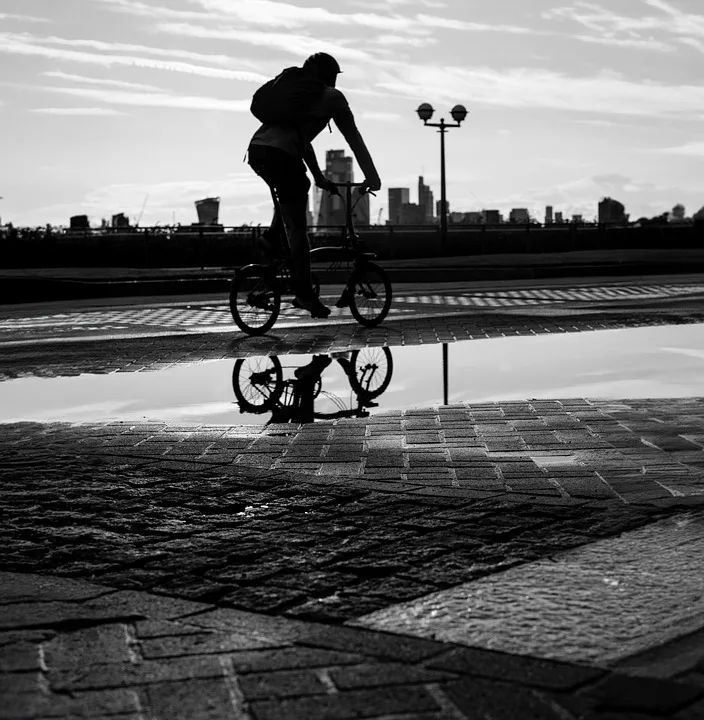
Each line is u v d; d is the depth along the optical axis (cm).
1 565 323
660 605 272
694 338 963
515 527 349
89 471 450
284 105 980
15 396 699
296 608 279
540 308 1315
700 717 210
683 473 422
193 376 774
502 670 233
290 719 212
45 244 3025
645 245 3691
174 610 279
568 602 277
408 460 460
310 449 489
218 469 448
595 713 212
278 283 1041
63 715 216
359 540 340
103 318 1305
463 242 3431
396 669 235
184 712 216
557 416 562
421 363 821
